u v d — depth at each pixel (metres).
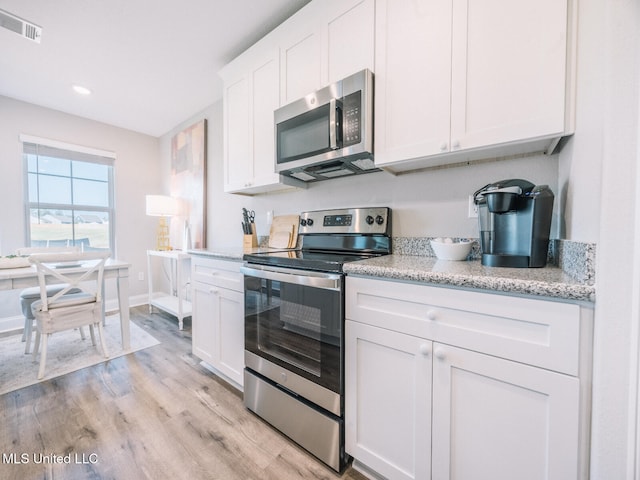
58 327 1.96
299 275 1.27
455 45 1.07
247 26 1.81
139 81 2.49
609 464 0.66
